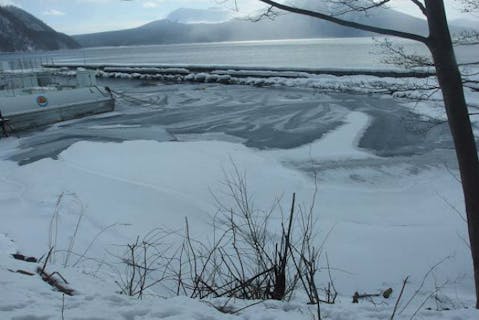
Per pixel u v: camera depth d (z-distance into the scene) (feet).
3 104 57.52
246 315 10.06
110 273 17.51
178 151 42.45
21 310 9.08
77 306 9.81
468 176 14.65
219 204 29.81
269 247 21.58
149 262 20.90
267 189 33.01
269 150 44.29
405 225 27.30
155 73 134.00
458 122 14.39
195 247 23.41
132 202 30.99
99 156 41.37
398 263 22.75
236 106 71.26
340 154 42.01
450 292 19.63
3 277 11.26
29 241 24.44
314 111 63.62
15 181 37.06
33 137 54.70
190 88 99.19
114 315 9.23
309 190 33.04
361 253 23.82
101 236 25.67
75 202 30.96
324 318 10.66
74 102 65.57
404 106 63.00
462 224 26.68
